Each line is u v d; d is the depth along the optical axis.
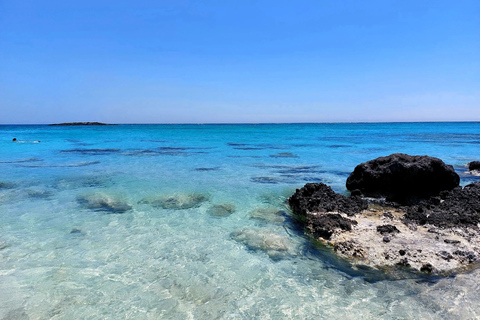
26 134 64.94
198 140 46.53
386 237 7.29
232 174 16.72
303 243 7.63
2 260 6.66
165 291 5.61
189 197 11.89
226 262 6.71
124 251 7.20
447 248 6.80
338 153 26.94
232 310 5.09
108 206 10.70
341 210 9.34
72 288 5.66
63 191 12.64
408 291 5.51
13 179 14.99
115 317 4.89
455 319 4.75
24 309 5.04
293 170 17.95
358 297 5.40
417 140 43.78
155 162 21.45
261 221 9.23
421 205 9.73
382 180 11.06
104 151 29.28
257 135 61.28
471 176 15.25
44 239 7.83
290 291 5.63
